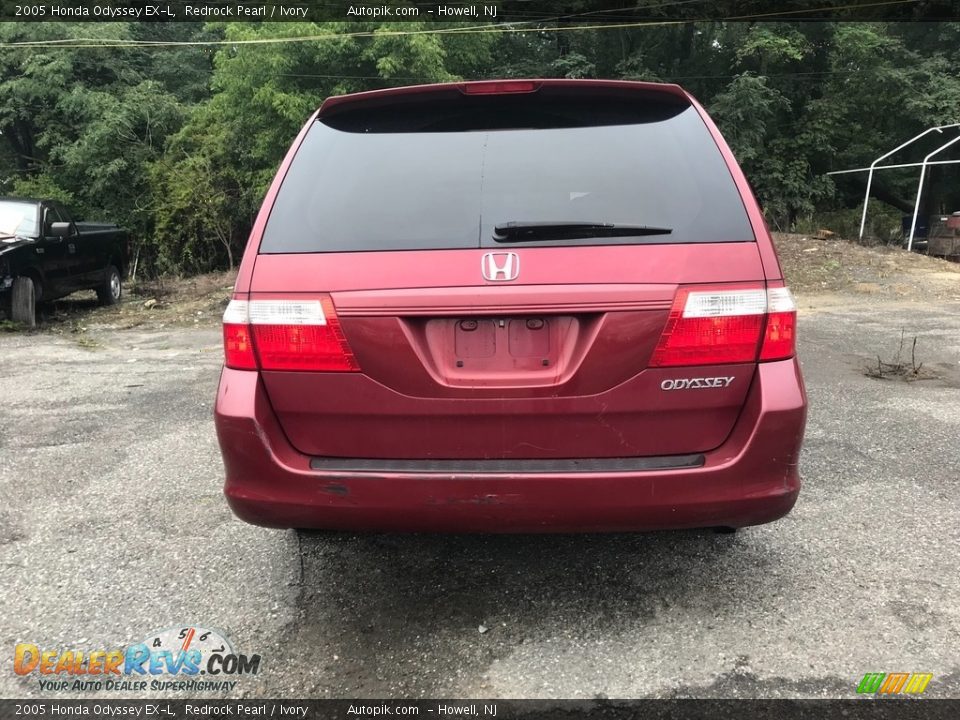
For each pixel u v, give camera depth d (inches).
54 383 251.0
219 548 125.6
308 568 118.7
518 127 101.8
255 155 695.1
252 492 93.4
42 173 937.5
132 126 870.4
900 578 112.7
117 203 855.1
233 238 774.5
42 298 393.4
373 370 90.0
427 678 91.7
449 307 88.3
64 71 878.4
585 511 89.6
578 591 111.0
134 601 109.4
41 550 125.0
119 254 494.9
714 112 747.4
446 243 91.0
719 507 90.0
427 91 102.9
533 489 89.1
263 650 97.6
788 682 89.7
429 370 89.7
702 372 89.4
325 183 98.3
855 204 927.0
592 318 88.6
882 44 779.4
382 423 91.4
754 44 740.7
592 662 94.0
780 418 89.4
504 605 107.6
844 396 216.2
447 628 102.1
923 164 629.9
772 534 127.6
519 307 87.9
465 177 96.4
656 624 102.1
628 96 104.5
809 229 711.7
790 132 814.5
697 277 88.7
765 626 101.0
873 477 152.1
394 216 93.9
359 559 121.7
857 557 119.2
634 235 90.7
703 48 879.1
